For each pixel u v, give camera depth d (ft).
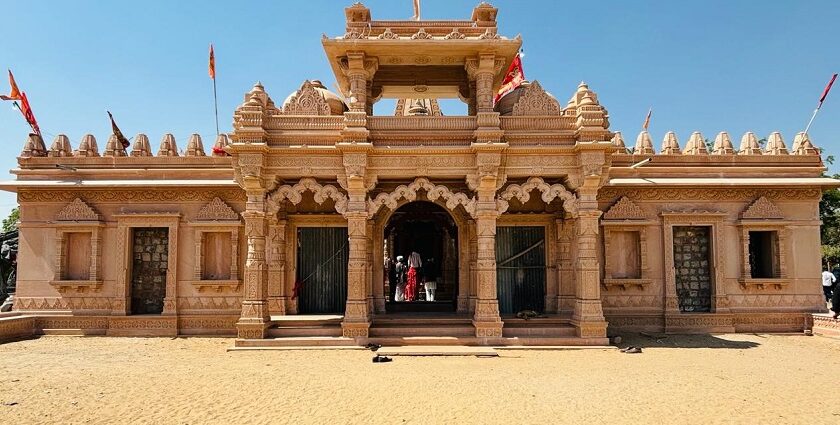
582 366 33.19
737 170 48.78
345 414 22.80
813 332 46.42
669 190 48.65
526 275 49.49
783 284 47.98
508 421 21.84
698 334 46.70
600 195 48.75
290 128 41.11
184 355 37.52
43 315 47.37
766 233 49.90
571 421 21.84
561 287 47.62
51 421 21.97
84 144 49.06
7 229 117.29
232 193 48.49
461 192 42.42
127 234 48.11
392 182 44.83
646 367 32.83
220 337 46.42
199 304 47.93
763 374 30.76
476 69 42.19
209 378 29.68
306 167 40.68
